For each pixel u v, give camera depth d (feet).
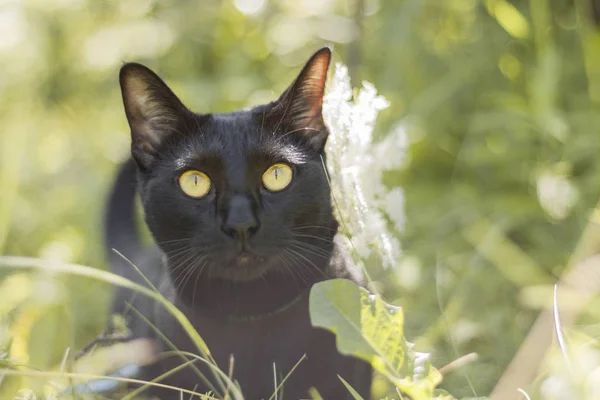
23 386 2.40
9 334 2.39
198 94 3.53
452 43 3.45
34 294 2.97
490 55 3.39
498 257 3.00
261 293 2.29
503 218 3.12
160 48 3.88
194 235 2.28
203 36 3.88
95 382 2.33
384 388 2.38
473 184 3.36
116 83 3.98
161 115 2.35
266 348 2.30
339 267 2.35
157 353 2.36
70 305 3.01
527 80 3.34
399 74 3.35
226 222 2.22
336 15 3.67
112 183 2.95
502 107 3.30
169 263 2.34
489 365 2.65
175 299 2.33
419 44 3.43
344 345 2.08
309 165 2.31
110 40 3.93
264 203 2.26
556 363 2.08
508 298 2.92
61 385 2.34
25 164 3.78
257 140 2.30
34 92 4.04
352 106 2.46
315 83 2.35
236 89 3.53
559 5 3.37
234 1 3.75
